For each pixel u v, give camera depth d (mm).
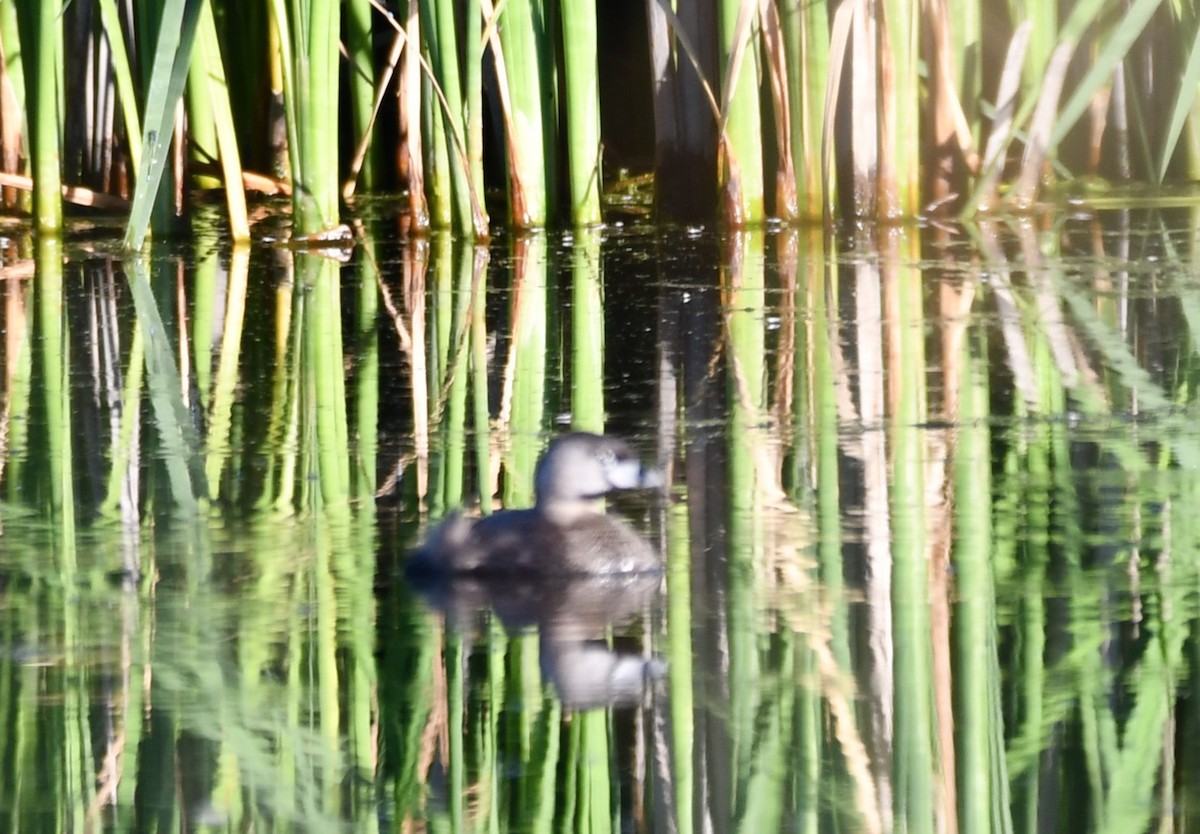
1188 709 7523
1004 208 20016
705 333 14961
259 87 22750
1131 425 11727
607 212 20922
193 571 9227
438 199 20016
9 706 7645
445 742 7348
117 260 18578
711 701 7684
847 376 13352
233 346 14867
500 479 10922
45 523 10086
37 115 19078
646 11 22031
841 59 18797
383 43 22266
